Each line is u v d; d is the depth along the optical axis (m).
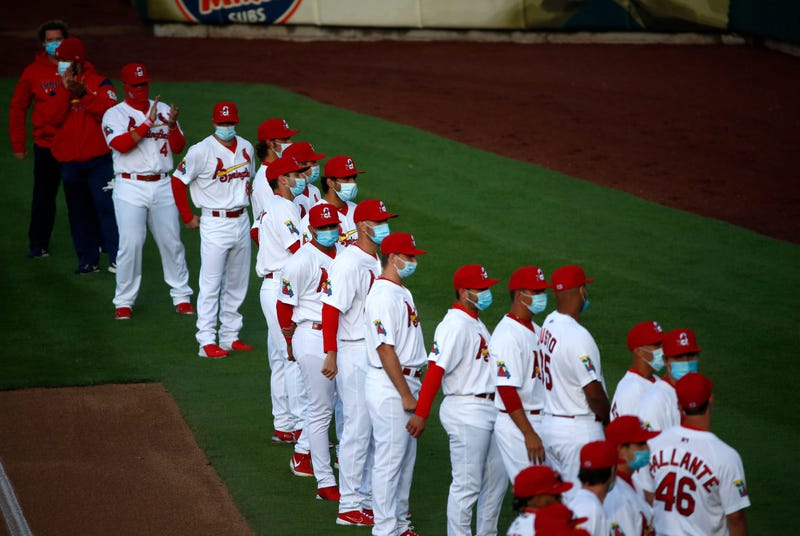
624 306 46.12
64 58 45.31
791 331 43.88
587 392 25.73
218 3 104.56
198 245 53.84
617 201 60.72
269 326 34.84
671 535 23.53
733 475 22.92
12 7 118.38
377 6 103.94
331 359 29.20
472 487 27.53
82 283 48.78
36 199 50.50
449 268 50.09
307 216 36.53
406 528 29.30
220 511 29.98
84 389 38.16
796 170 67.88
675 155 70.62
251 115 74.00
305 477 32.66
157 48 99.81
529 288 26.45
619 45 101.62
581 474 21.17
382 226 29.88
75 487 31.06
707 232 56.06
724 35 100.69
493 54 99.25
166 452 33.69
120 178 43.28
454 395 27.42
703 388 23.12
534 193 61.53
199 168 39.94
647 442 23.69
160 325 44.66
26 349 41.50
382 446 28.22
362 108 79.81
